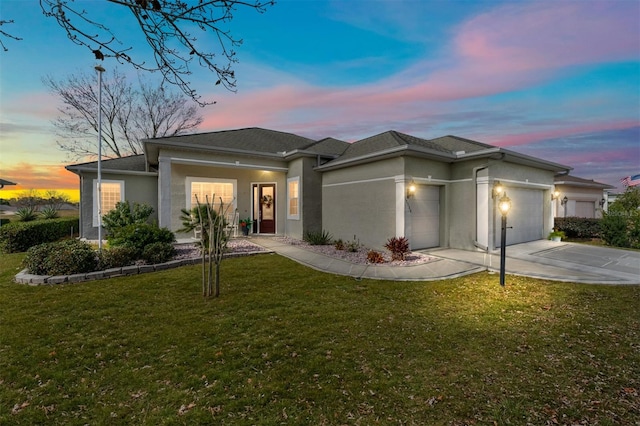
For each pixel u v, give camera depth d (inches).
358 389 113.4
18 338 153.8
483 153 380.2
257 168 511.8
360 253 390.3
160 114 908.6
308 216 504.4
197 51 114.2
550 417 98.7
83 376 121.6
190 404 104.7
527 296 225.6
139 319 179.3
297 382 117.6
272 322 176.1
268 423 95.4
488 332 164.2
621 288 244.5
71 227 586.2
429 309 199.2
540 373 124.7
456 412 101.3
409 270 303.4
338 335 159.6
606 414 100.3
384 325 173.0
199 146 448.8
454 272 294.7
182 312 190.9
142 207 502.6
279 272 294.7
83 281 258.8
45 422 96.4
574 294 229.8
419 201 402.6
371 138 508.7
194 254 366.6
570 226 597.3
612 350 143.6
